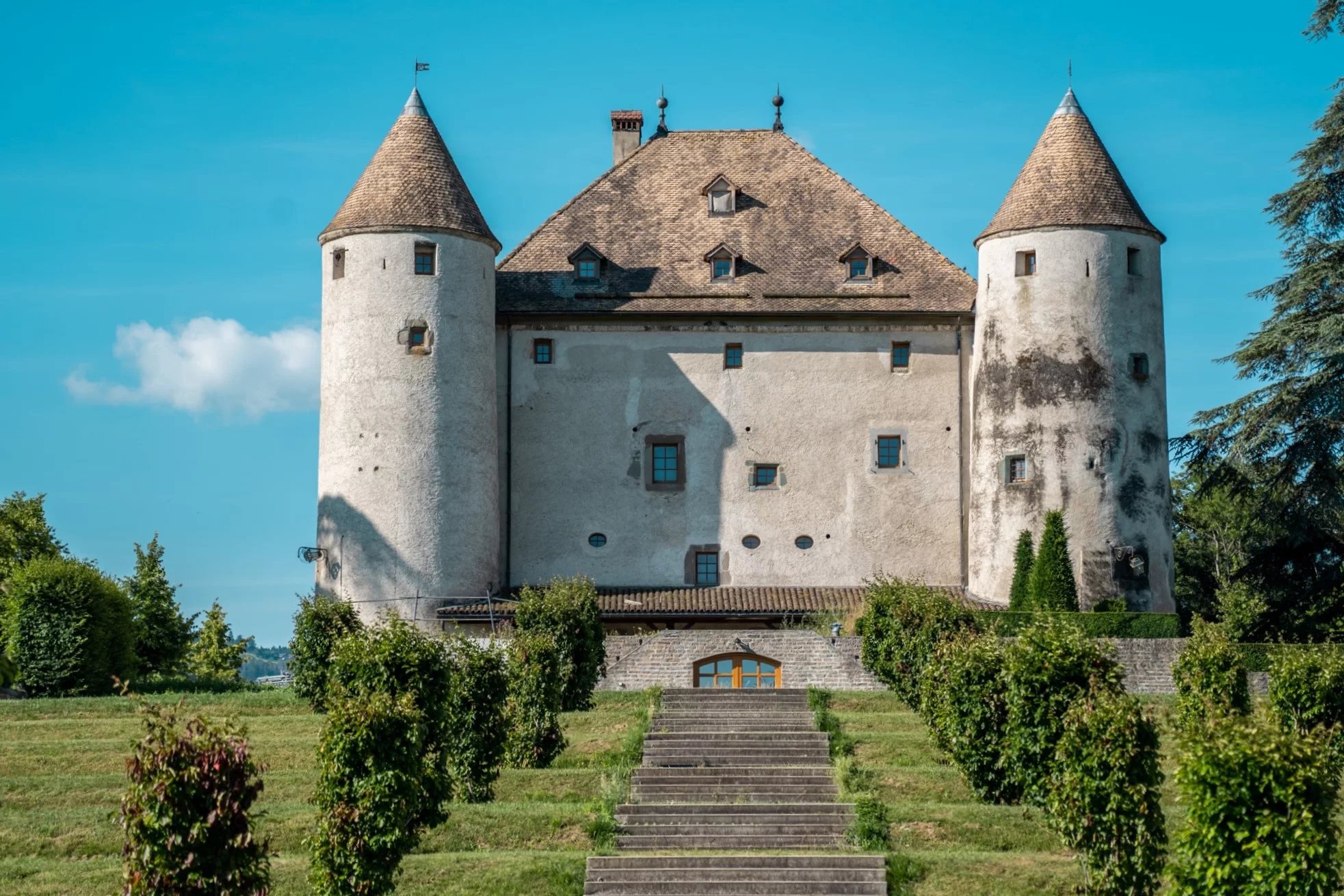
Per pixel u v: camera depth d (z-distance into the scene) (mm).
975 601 57031
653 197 63750
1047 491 56281
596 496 59812
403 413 57281
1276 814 27891
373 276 57844
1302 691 38906
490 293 59375
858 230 62500
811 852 35188
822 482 59719
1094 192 57781
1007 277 57844
